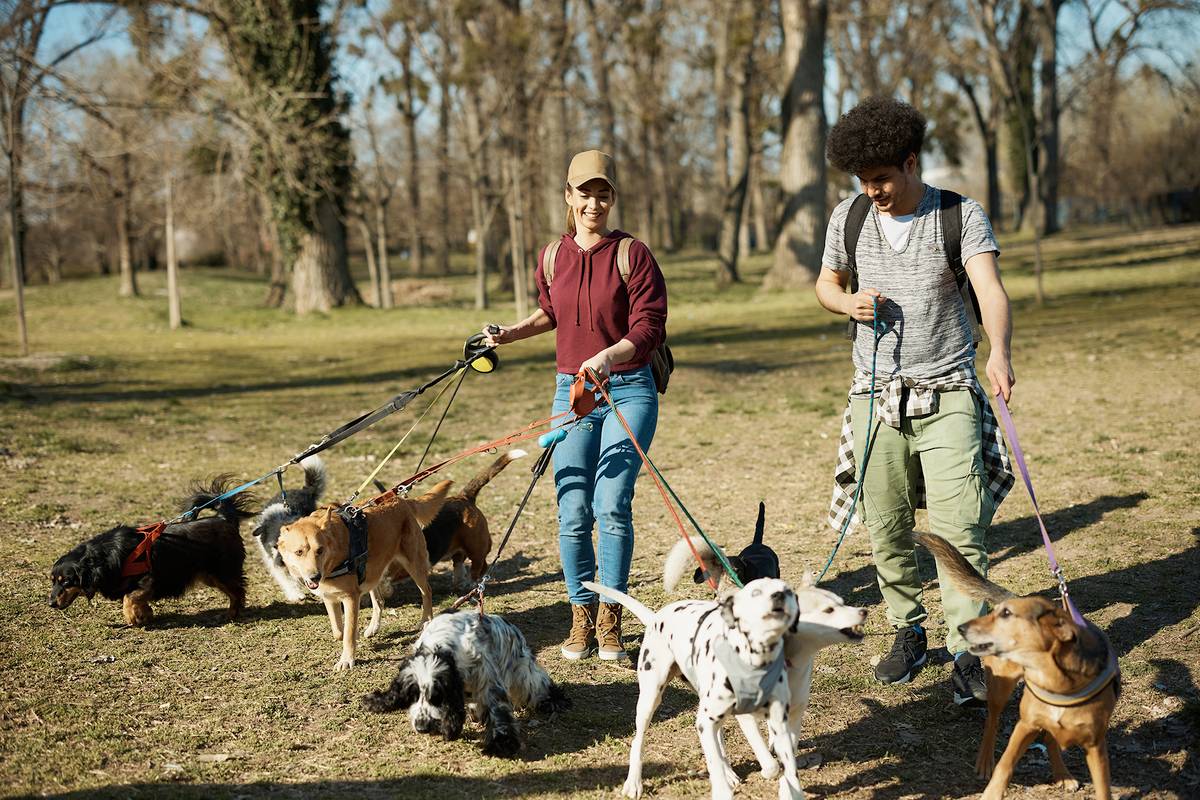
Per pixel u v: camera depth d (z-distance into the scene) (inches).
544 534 313.3
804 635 144.3
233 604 242.5
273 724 179.6
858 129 172.6
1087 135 2272.4
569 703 183.8
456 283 1829.5
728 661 138.6
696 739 173.8
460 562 270.7
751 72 1407.5
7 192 852.0
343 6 1118.4
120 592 228.1
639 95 1692.9
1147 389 491.8
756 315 1072.2
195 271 1952.5
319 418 530.0
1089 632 140.5
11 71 802.2
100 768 159.8
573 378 216.5
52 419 504.7
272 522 234.1
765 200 2694.4
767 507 333.7
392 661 212.4
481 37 1162.0
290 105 1072.2
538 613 243.8
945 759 164.6
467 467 409.7
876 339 178.7
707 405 539.5
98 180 1002.1
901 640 196.5
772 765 146.4
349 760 165.3
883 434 185.3
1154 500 301.3
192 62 935.7
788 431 461.1
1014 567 253.9
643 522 319.9
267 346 939.3
